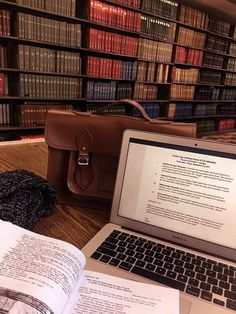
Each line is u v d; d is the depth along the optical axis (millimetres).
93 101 2967
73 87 2791
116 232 568
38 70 2469
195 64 3963
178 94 3920
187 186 559
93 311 364
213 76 4359
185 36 3688
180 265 489
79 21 2631
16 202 531
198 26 3773
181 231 549
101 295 393
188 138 568
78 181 661
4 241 428
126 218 589
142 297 399
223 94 4688
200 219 542
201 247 531
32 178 583
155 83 3557
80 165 655
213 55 4191
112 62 2998
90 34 2693
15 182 545
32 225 553
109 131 637
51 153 669
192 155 561
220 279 463
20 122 2520
